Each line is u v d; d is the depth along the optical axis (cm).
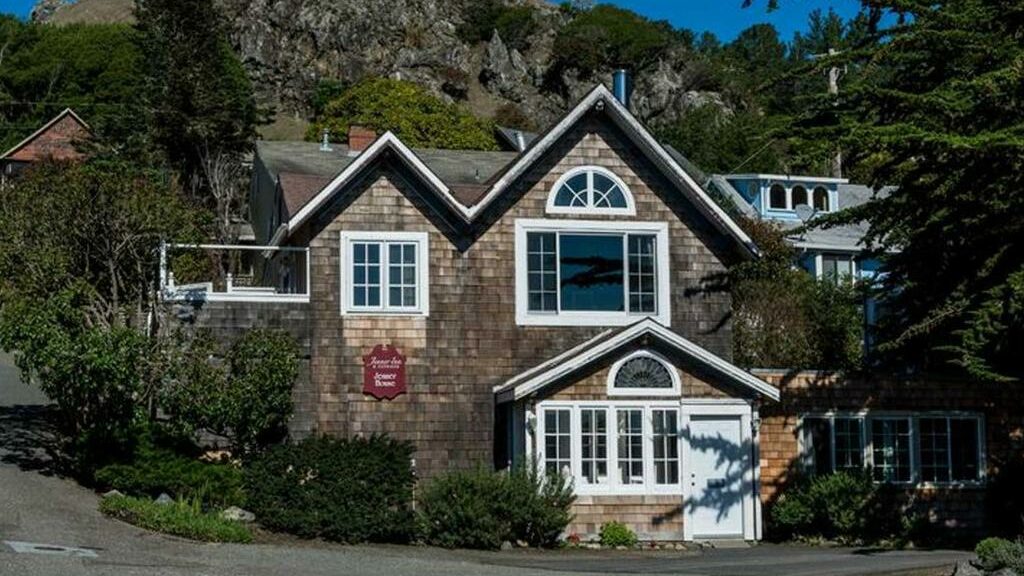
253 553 2019
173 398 2402
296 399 2592
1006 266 2397
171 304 2555
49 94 9494
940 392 2794
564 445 2556
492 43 12256
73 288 2464
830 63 2369
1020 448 2808
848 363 3350
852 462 2753
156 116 6109
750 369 2798
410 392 2647
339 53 11681
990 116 2292
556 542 2462
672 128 8506
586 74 12100
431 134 6669
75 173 2720
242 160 6303
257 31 11494
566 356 2634
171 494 2316
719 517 2602
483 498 2380
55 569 1725
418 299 2667
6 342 2352
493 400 2675
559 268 2733
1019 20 2275
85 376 2350
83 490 2344
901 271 2695
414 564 2038
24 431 2817
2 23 10744
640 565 2191
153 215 2681
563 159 2758
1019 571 1830
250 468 2344
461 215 2655
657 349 2608
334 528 2245
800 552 2444
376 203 2675
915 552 2448
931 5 2392
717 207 2759
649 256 2775
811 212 4712
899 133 2178
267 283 3566
